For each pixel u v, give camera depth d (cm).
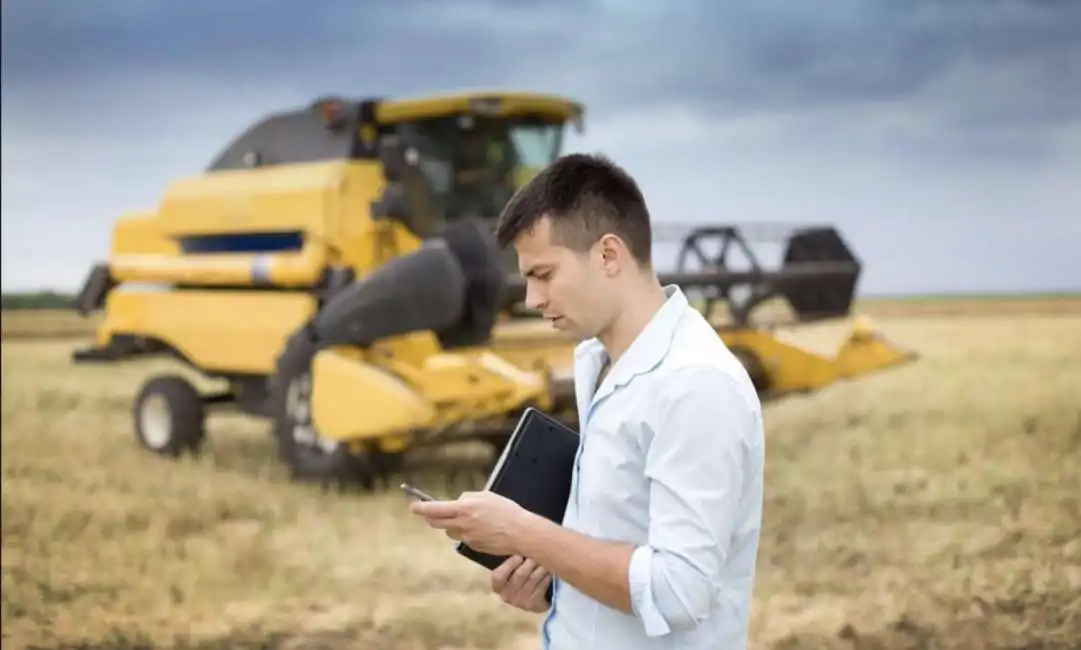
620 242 210
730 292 857
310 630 543
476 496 211
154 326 879
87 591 589
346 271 769
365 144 795
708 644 210
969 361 855
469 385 693
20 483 762
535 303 214
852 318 903
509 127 810
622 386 208
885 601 546
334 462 722
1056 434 751
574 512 218
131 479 769
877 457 752
